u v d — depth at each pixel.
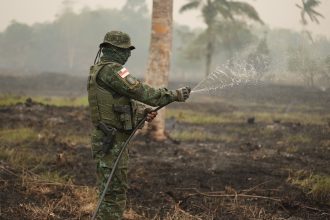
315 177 6.76
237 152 9.34
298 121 13.95
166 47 10.27
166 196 6.14
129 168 7.58
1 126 11.06
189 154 8.95
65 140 9.64
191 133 11.60
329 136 11.02
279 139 11.05
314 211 5.65
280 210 5.71
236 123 14.06
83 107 15.94
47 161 7.77
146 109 4.22
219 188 6.54
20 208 5.48
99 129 4.11
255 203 5.92
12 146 8.85
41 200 5.83
